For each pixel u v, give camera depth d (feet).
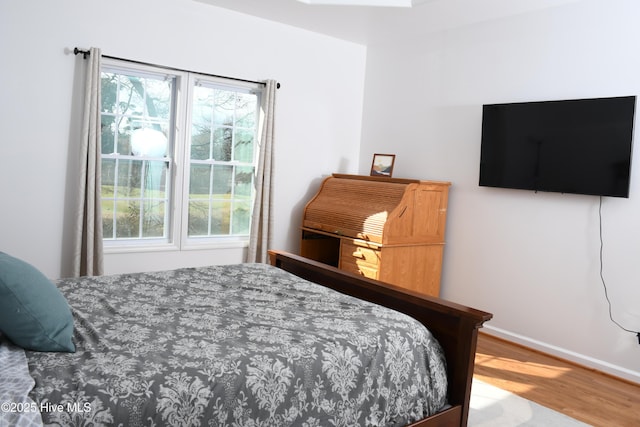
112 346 5.60
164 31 13.65
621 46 11.43
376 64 17.46
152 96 14.07
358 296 8.84
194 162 14.85
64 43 12.35
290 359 5.67
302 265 9.97
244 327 6.49
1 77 11.71
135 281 8.66
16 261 5.78
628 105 11.03
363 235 14.08
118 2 12.94
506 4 12.75
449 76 15.10
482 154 13.87
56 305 5.62
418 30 15.47
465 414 7.13
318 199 16.33
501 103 13.57
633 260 11.23
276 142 16.07
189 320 6.67
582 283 12.12
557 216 12.59
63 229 12.78
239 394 5.16
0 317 5.31
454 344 7.17
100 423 4.37
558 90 12.58
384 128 17.16
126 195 13.89
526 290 13.23
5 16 11.63
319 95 16.83
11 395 4.31
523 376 11.14
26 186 12.22
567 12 12.36
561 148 12.21
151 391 4.75
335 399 5.85
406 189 13.93
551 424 8.86
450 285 15.12
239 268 10.05
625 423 9.13
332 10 14.10
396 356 6.53
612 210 11.57
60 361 5.14
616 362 11.48
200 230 15.24
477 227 14.38
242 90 15.48
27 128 12.10
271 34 15.53
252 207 15.98
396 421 6.44
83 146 12.43
